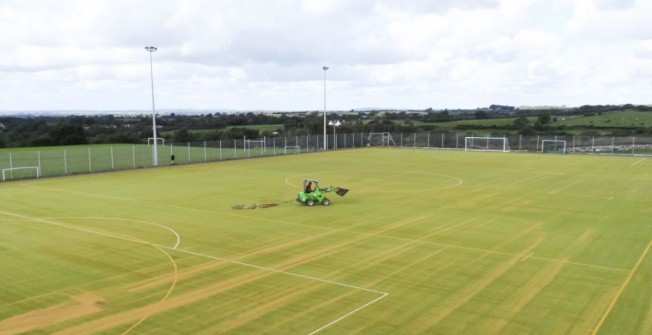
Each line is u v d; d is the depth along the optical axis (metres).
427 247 21.50
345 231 24.27
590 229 24.69
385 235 23.47
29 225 25.58
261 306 15.28
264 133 104.06
